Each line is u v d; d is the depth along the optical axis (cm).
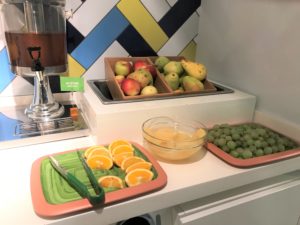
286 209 76
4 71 90
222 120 90
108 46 102
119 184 57
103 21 98
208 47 114
